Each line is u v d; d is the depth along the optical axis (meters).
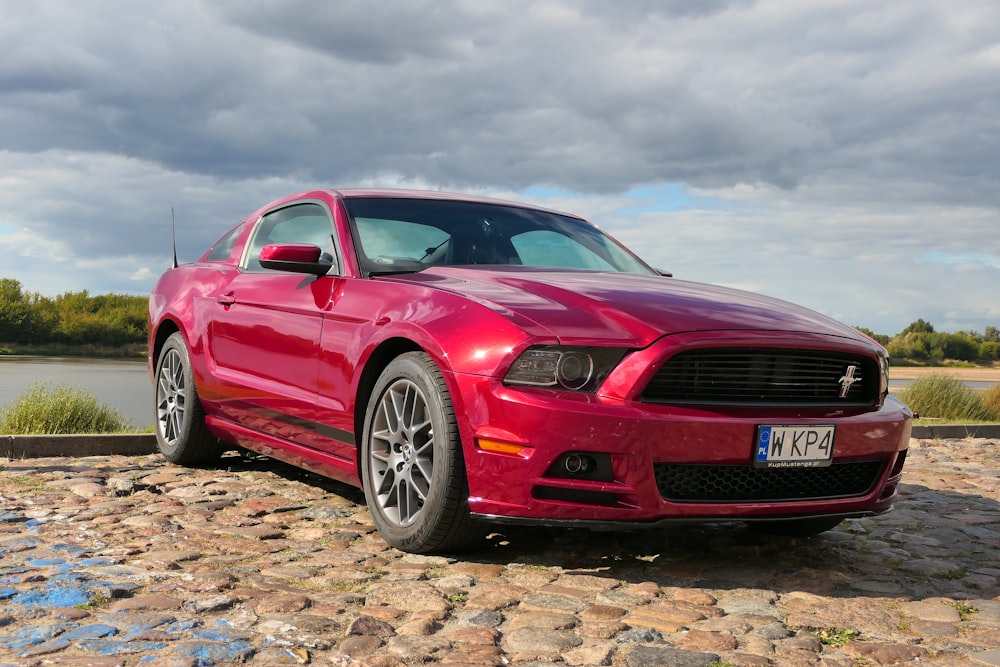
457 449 3.00
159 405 5.14
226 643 2.23
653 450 2.79
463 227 4.07
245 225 4.91
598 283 3.38
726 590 2.88
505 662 2.18
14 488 4.20
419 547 3.16
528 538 3.44
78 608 2.47
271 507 3.93
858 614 2.66
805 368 3.08
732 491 2.98
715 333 2.93
